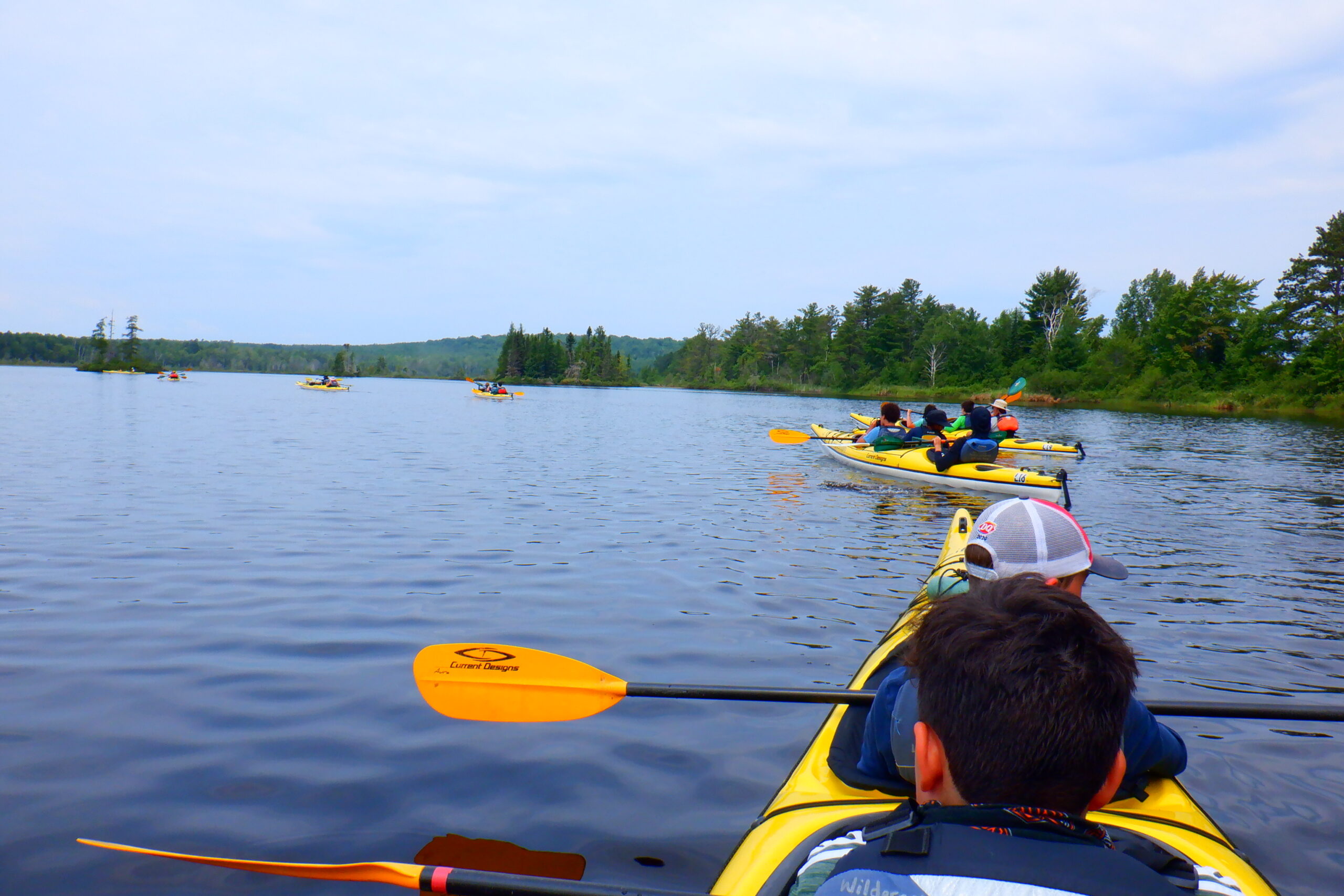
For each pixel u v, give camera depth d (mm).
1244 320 67500
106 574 6137
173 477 11312
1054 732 1036
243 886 2498
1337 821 3027
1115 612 5820
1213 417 43469
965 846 1016
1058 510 2205
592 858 2680
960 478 11922
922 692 1184
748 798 3098
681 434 23844
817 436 17156
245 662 4406
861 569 6816
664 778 3252
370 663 4445
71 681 4090
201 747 3418
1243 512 10227
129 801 2971
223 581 6023
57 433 18172
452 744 3516
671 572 6621
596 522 8805
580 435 22531
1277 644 5148
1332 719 2797
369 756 3377
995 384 85312
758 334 129000
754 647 4859
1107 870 977
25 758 3273
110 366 119938
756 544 7773
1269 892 1885
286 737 3527
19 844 2680
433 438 19906
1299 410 52750
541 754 3443
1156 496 11742
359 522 8375
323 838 2768
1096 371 71312
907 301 113000
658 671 4457
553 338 143125
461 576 6348
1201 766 3490
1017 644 1080
